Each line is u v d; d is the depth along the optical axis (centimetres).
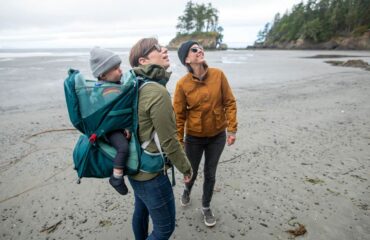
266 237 279
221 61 3712
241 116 771
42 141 582
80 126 168
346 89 1165
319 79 1555
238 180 401
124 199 354
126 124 164
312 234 281
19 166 457
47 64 3188
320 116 750
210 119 261
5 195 368
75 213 324
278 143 550
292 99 1004
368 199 341
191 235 284
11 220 313
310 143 545
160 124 159
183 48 244
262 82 1532
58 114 827
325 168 432
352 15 7712
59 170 440
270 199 348
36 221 310
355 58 3669
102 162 170
